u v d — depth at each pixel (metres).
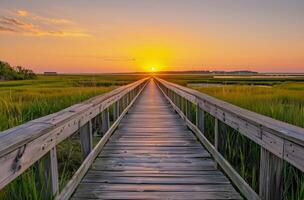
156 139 5.27
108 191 2.88
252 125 2.22
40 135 1.82
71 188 2.62
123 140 5.18
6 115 5.34
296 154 1.56
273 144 1.85
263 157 2.08
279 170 1.93
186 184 3.08
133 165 3.72
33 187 2.09
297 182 2.41
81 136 3.32
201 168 3.62
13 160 1.48
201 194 2.82
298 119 4.35
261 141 2.05
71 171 4.11
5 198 2.10
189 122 6.17
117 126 6.48
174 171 3.50
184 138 5.35
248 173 3.52
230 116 2.87
